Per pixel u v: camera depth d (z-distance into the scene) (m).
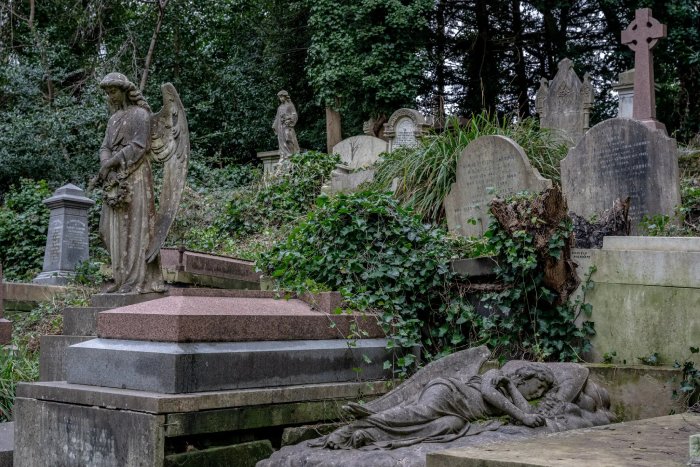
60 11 24.78
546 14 25.39
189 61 26.22
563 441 3.49
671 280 5.74
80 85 22.77
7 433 5.89
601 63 26.14
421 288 6.64
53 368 7.46
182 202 14.27
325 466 4.20
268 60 25.67
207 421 4.52
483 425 4.68
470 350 5.38
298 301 5.82
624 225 7.18
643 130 9.14
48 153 19.77
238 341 4.93
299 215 13.14
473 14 27.11
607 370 5.73
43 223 16.52
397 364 5.98
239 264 9.09
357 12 22.31
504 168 9.38
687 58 20.91
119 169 7.83
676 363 5.58
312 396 5.18
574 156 9.78
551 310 6.25
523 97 27.77
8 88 20.62
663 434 3.73
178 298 4.91
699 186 11.23
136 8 25.73
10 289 11.63
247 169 20.58
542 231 6.07
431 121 19.75
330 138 23.23
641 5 22.48
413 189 10.64
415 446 4.35
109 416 4.53
